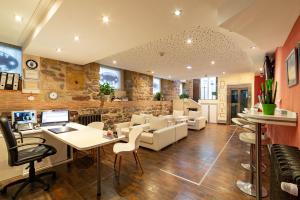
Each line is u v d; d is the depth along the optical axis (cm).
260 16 170
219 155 374
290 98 207
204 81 977
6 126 209
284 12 164
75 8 175
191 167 309
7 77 312
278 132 281
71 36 251
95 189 236
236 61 489
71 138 240
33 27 258
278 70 302
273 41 251
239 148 426
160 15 191
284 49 256
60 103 397
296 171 100
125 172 289
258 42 257
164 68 591
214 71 655
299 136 166
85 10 179
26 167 260
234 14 165
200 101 896
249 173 285
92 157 358
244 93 761
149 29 227
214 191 231
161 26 218
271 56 363
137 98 650
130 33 240
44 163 304
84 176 275
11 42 329
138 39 263
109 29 227
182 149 416
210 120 866
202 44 344
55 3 185
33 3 197
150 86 731
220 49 376
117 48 306
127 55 429
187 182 255
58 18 197
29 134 285
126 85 634
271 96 192
